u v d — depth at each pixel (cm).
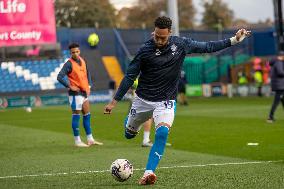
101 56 11050
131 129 2180
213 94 10556
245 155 2842
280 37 8712
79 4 13725
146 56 2027
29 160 2847
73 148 3344
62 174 2350
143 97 2075
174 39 2050
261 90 10131
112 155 2967
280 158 2697
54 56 9694
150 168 2016
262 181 2067
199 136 3822
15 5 7250
